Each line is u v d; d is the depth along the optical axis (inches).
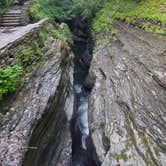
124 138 251.4
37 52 314.7
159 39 374.9
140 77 321.4
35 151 199.3
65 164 263.7
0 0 581.0
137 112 272.8
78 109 419.5
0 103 203.9
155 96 280.1
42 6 643.5
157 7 454.3
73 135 345.1
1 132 184.1
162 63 321.1
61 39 443.5
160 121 248.4
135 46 400.2
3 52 233.5
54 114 255.8
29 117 205.0
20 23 531.8
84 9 639.8
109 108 308.5
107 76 374.3
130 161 224.2
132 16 482.0
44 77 274.4
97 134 285.3
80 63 618.8
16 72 232.2
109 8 596.1
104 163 232.8
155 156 219.9
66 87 335.3
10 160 164.9
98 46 494.6
